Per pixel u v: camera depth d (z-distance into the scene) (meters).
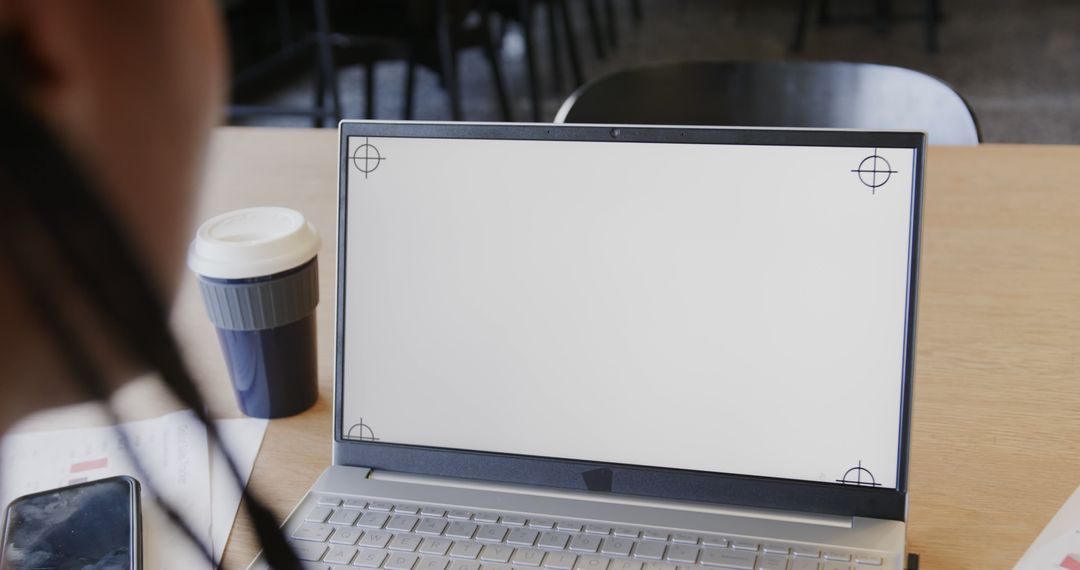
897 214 0.60
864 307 0.60
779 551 0.57
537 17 5.27
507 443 0.66
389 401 0.68
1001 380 0.78
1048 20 4.71
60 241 0.12
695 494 0.62
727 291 0.63
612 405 0.65
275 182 1.25
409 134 0.68
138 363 0.13
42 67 0.12
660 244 0.64
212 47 0.14
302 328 0.75
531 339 0.66
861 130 0.60
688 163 0.63
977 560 0.59
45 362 0.12
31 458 0.68
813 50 4.41
